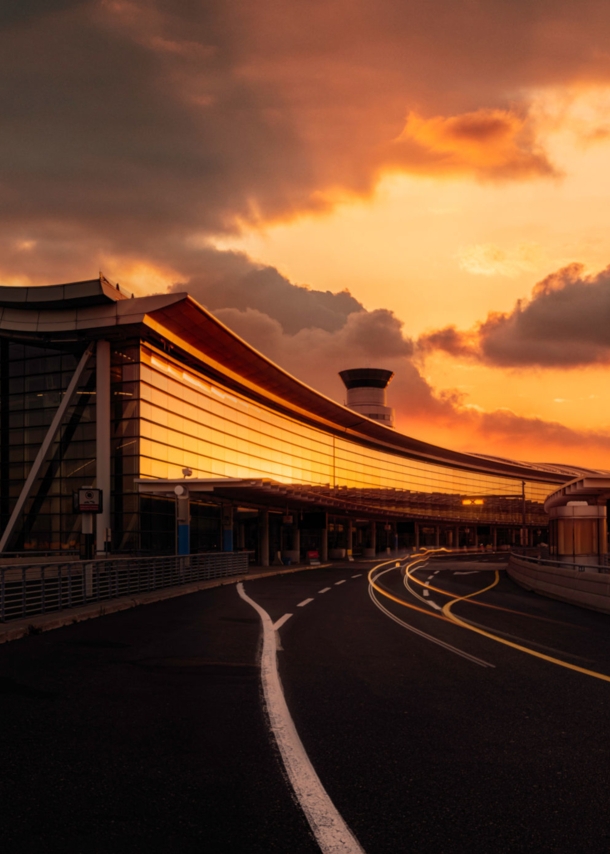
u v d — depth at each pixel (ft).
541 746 17.22
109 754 16.34
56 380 132.67
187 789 13.94
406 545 322.14
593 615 52.70
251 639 37.35
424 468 323.16
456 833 11.87
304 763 15.66
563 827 12.16
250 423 179.22
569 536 117.80
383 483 281.54
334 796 13.60
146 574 72.13
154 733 18.25
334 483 237.66
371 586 88.94
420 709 21.22
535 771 15.24
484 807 13.07
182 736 17.94
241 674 26.91
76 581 57.52
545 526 412.36
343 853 11.07
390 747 17.03
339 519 247.91
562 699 22.72
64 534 125.90
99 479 123.34
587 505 119.14
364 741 17.57
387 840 11.57
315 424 223.92
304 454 215.72
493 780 14.61
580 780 14.65
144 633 40.16
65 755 16.24
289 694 23.26
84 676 26.45
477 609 56.70
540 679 26.20
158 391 133.49
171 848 11.25
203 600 66.28
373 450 274.98
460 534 395.96
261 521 172.76
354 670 27.89
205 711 20.79
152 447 129.70
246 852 11.11
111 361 128.67
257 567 152.25
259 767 15.38
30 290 123.95
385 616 50.24
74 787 14.05
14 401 134.31
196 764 15.56
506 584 95.40
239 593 76.28
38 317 125.80
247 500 153.28
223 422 163.43
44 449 125.59
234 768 15.29
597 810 12.96
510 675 26.99
